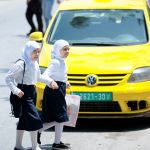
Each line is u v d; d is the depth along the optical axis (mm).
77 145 22391
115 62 24562
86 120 25859
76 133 24047
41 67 24828
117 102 23797
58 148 21891
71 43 26969
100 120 25828
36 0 52250
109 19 28234
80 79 24047
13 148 22344
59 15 28797
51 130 24500
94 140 23031
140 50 25922
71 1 30219
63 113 21719
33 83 20906
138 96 23891
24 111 20781
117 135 23672
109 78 23922
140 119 25672
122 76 23953
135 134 23734
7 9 77875
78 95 23703
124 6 28969
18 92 20359
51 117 21750
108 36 27281
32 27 52938
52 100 21656
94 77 23875
